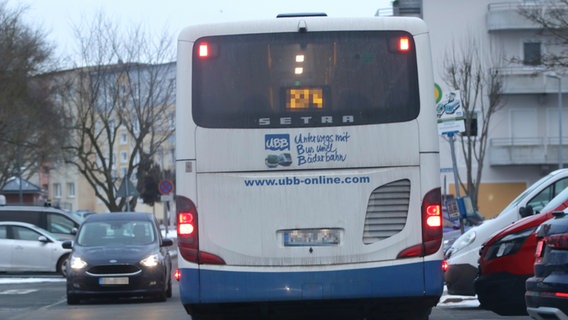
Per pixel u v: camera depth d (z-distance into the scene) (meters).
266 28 11.52
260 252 11.20
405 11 65.00
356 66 11.46
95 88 52.28
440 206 11.31
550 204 14.76
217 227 11.27
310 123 11.32
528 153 60.41
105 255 21.70
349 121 11.32
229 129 11.35
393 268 11.17
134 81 53.31
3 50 48.16
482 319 15.38
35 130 52.03
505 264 14.16
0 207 35.88
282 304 11.35
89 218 23.97
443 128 21.48
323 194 11.23
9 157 55.69
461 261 16.61
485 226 16.61
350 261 11.17
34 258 32.28
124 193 43.75
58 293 25.25
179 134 11.45
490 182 61.44
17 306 21.23
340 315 12.22
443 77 52.81
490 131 61.00
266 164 11.27
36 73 50.38
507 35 59.22
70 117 53.28
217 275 11.22
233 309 11.59
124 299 23.08
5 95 48.28
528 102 60.97
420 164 11.30
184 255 11.30
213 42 11.54
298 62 11.47
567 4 28.48
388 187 11.27
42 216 35.84
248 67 11.47
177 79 11.56
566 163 60.84
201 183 11.34
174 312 18.61
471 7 59.88
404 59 11.48
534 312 10.13
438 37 60.06
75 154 54.28
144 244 22.84
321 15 12.53
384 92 11.41
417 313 12.09
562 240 9.82
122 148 86.31
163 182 48.28
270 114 11.35
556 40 34.47
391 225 11.23
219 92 11.46
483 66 53.28
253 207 11.23
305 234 11.20
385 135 11.31
